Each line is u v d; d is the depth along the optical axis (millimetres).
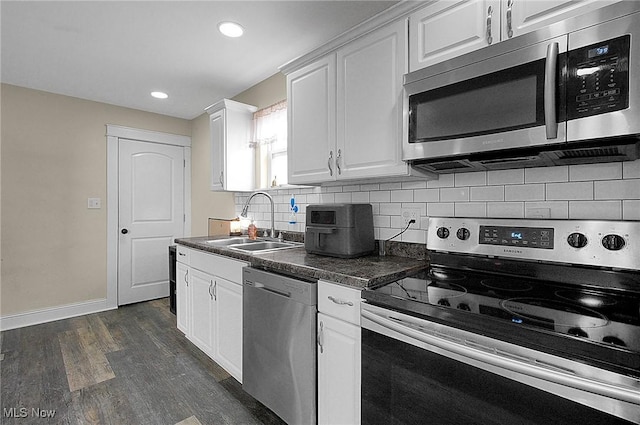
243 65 2602
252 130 3004
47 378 2133
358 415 1284
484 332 902
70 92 3195
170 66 2605
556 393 766
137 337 2803
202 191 3955
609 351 706
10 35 2133
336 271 1415
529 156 1195
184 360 2391
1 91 2939
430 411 1008
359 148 1693
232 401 1905
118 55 2424
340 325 1351
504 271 1367
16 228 3033
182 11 1893
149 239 3857
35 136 3117
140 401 1894
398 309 1117
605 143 1016
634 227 1088
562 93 1019
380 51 1595
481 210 1579
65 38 2180
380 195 1990
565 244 1212
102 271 3516
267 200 2902
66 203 3295
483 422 886
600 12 955
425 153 1373
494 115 1175
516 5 1180
